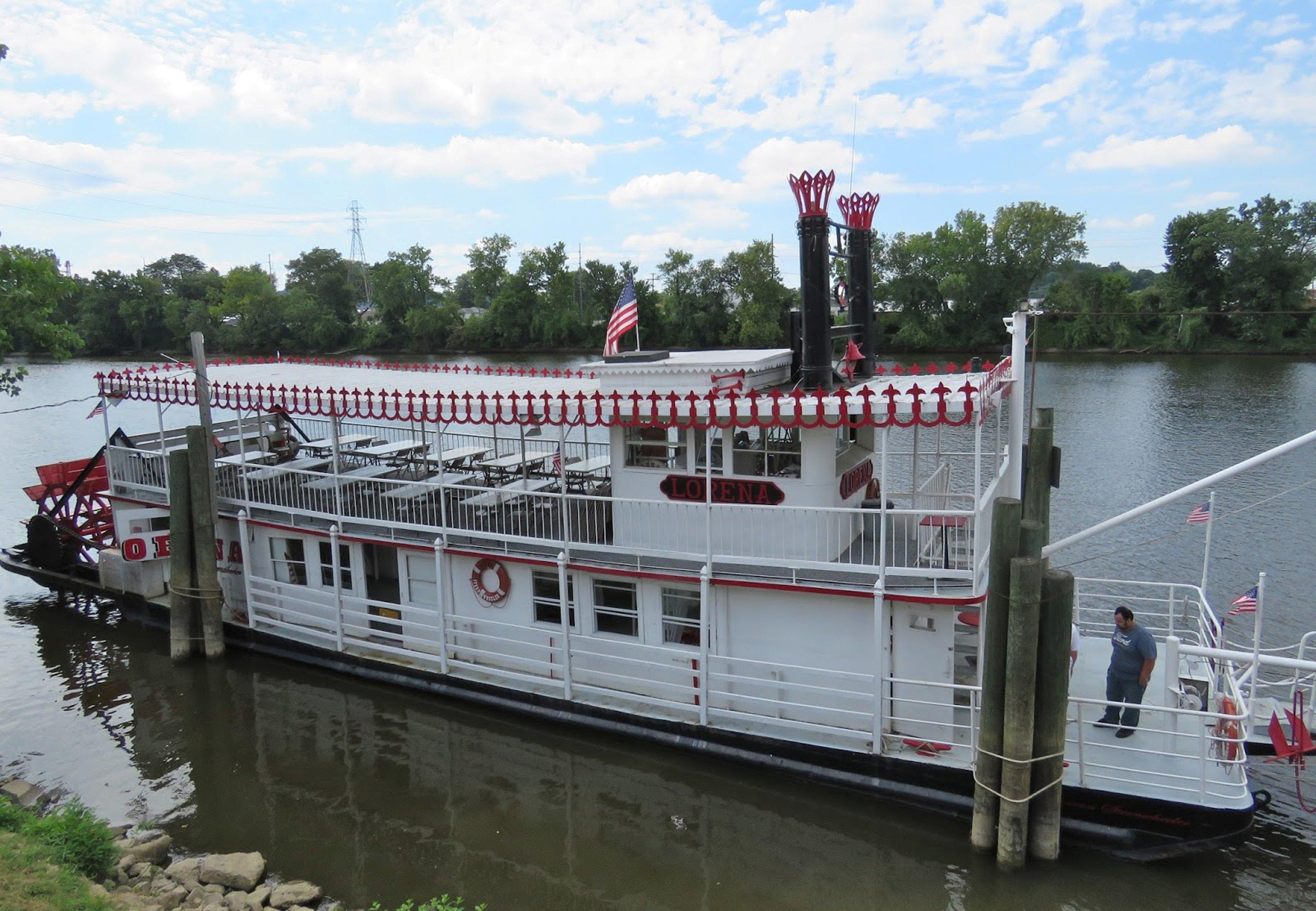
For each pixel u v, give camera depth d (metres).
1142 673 12.32
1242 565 24.62
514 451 23.70
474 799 14.03
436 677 16.33
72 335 18.66
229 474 21.03
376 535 17.09
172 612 18.98
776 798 13.40
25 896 10.27
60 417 52.97
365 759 15.20
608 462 18.34
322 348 98.50
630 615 14.65
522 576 15.54
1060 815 11.55
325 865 12.58
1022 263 77.69
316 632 17.97
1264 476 33.53
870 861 12.19
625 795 13.98
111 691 18.06
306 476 20.48
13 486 37.12
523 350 92.19
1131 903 11.17
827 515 13.09
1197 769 11.88
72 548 23.70
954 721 13.46
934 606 12.52
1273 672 18.25
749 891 11.84
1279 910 10.98
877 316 84.00
